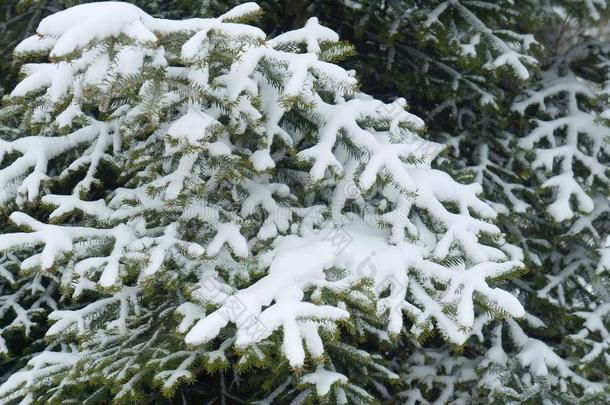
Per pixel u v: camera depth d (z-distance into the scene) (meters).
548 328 4.91
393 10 4.43
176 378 2.49
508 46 4.28
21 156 3.03
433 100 5.21
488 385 4.04
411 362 4.54
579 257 4.99
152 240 2.47
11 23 4.20
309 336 2.14
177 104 2.39
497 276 2.54
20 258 3.99
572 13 5.21
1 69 4.19
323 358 2.12
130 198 2.67
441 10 4.27
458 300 2.50
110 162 2.96
